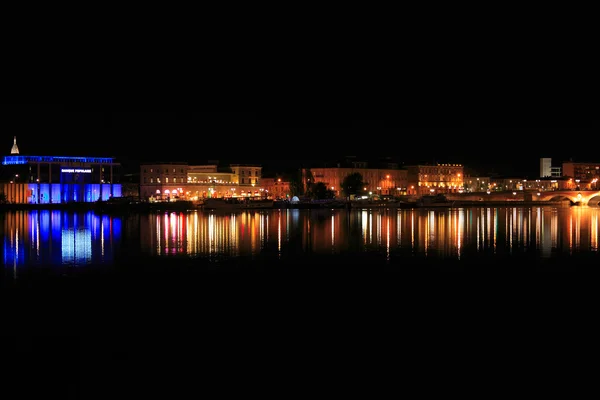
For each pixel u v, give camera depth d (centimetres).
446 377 2989
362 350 3353
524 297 4634
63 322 3881
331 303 4419
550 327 3791
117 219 14325
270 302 4450
